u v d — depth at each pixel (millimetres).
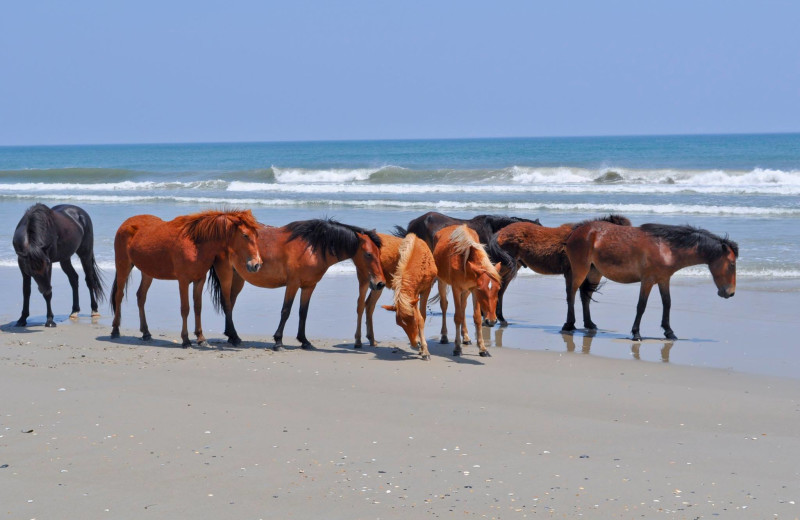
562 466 7156
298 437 7914
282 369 10742
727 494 6508
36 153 173500
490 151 119562
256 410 8844
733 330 13625
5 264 20656
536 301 16766
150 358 11312
